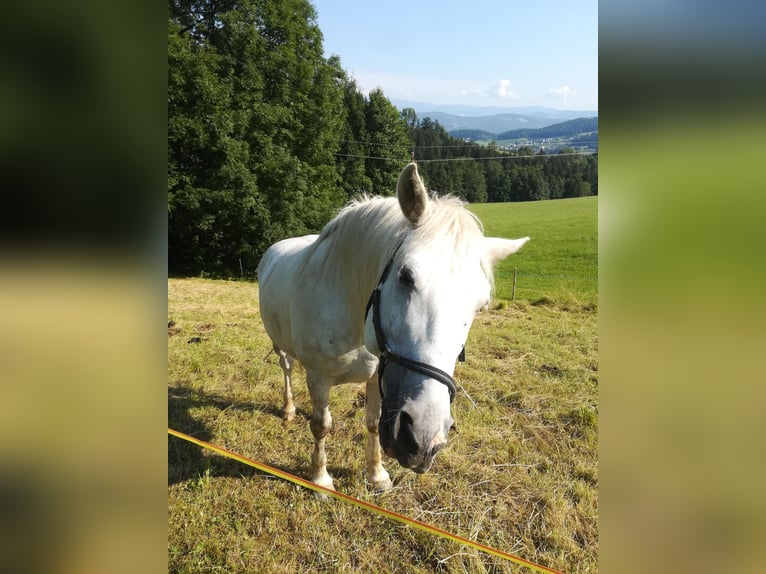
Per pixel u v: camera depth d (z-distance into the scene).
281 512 2.68
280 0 17.62
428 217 1.66
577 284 13.06
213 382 4.45
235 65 16.80
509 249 1.88
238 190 16.44
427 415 1.50
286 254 3.13
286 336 2.87
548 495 2.87
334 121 20.55
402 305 1.59
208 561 2.35
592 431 3.63
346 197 23.44
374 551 2.44
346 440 3.44
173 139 15.33
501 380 4.69
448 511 2.73
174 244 17.48
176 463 3.09
